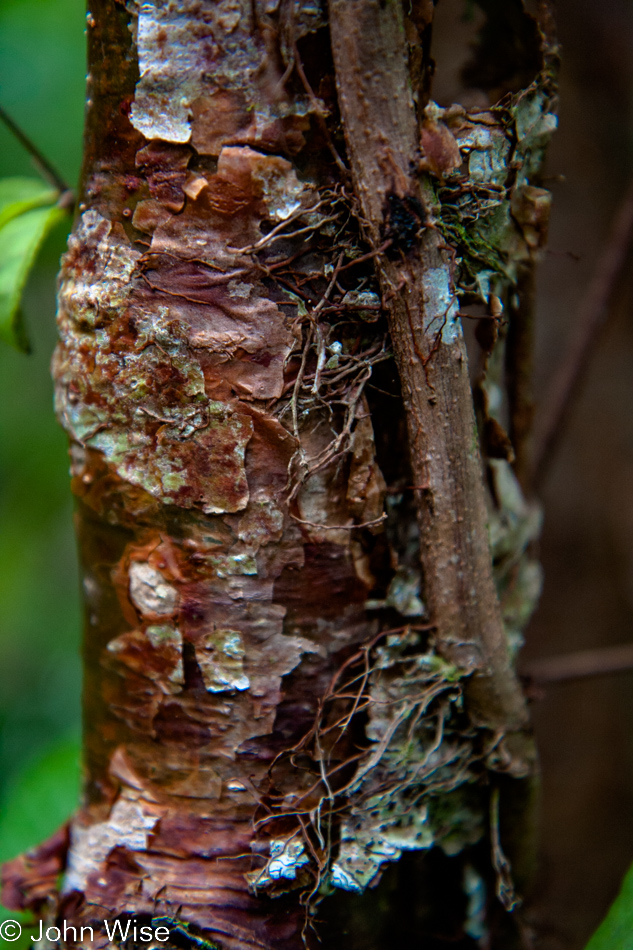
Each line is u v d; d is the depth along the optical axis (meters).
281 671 0.54
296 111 0.51
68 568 1.55
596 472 1.03
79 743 0.79
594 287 0.70
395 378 0.53
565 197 0.99
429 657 0.54
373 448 0.53
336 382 0.53
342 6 0.50
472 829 0.57
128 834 0.56
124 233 0.53
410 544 0.55
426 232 0.51
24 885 0.60
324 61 0.51
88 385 0.54
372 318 0.52
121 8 0.52
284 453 0.53
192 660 0.54
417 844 0.55
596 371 1.02
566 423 0.71
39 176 1.08
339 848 0.54
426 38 0.52
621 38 0.96
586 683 1.06
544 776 1.05
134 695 0.55
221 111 0.51
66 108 1.08
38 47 1.06
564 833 1.04
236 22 0.51
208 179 0.52
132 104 0.52
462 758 0.55
